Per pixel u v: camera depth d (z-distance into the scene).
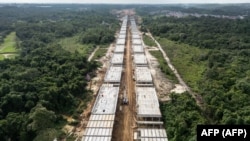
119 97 105.19
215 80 112.94
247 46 172.88
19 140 75.25
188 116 81.19
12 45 181.25
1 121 75.56
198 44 187.62
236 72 123.12
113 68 133.38
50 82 103.62
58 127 83.06
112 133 80.25
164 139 74.19
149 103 93.56
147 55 167.00
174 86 115.56
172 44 196.25
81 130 82.81
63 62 131.00
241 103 90.88
